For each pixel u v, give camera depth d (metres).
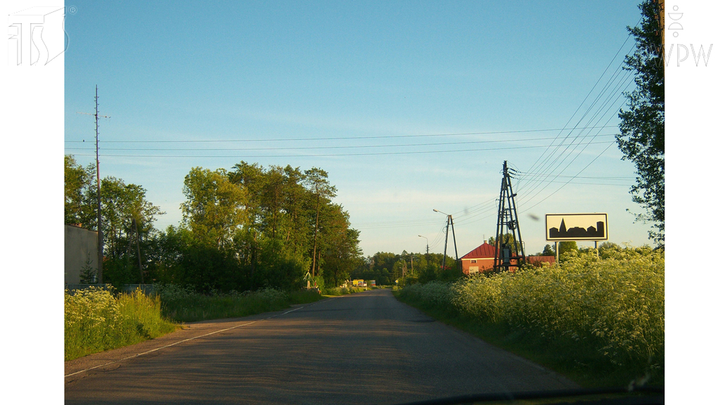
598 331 7.54
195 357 10.55
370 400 6.28
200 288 46.91
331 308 33.12
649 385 6.37
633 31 17.45
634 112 17.88
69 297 12.94
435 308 25.19
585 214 20.91
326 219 78.69
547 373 7.92
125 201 58.47
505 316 13.03
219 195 57.88
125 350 12.38
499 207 32.84
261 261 52.91
